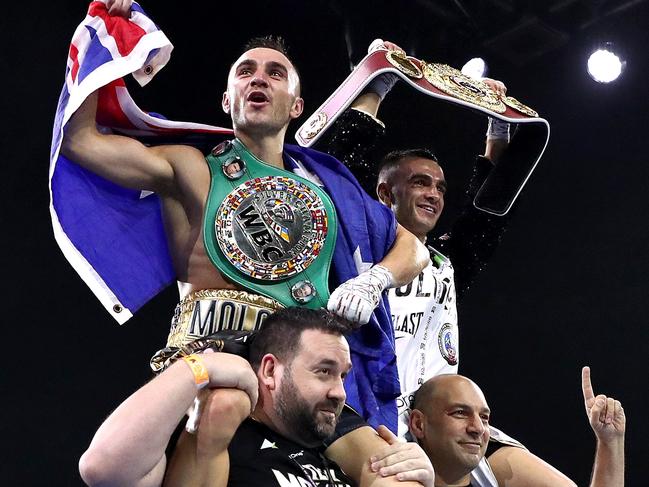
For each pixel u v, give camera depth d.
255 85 3.53
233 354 3.00
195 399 2.88
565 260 8.53
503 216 4.88
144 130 3.53
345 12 7.58
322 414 3.04
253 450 3.03
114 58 3.35
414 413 3.97
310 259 3.37
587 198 8.49
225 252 3.31
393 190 4.80
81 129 3.31
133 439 2.69
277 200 3.42
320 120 4.02
